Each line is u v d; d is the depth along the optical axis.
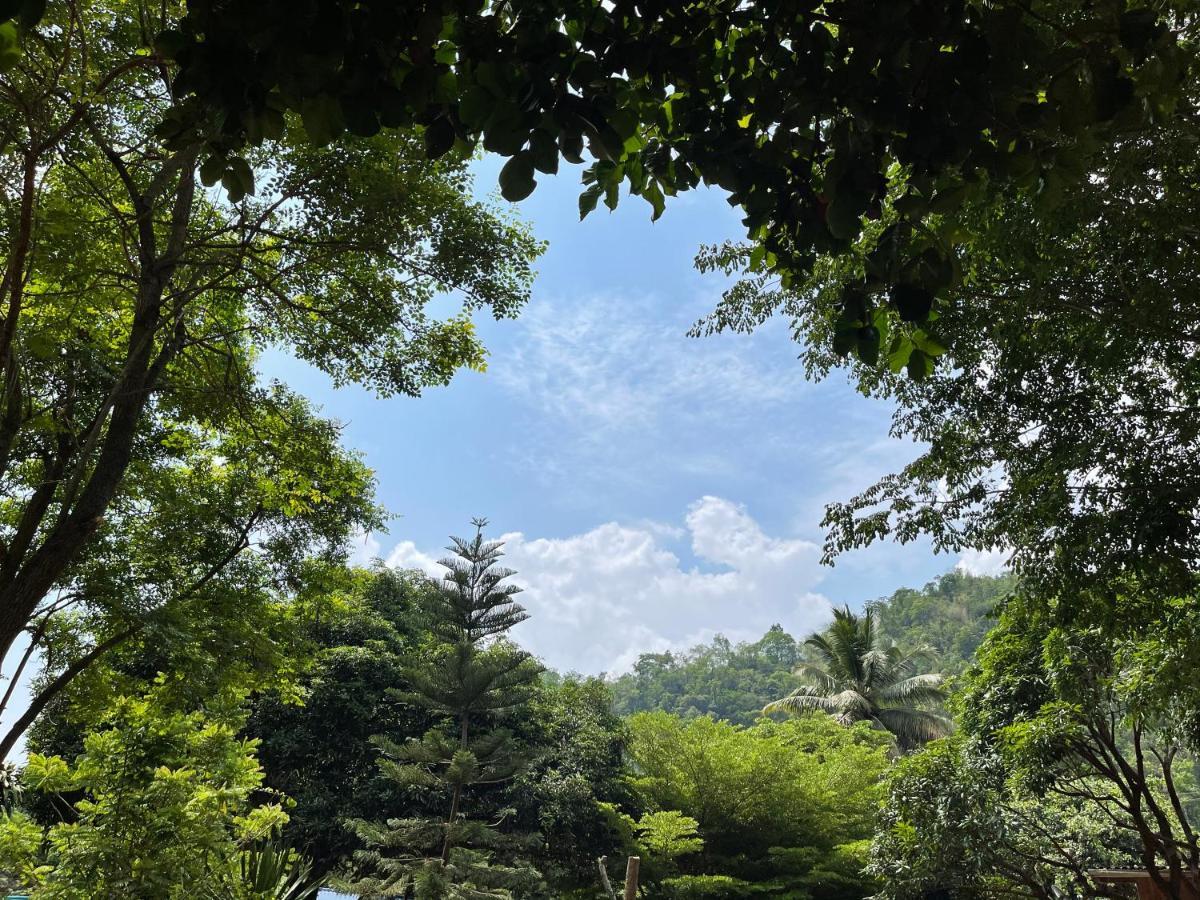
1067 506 6.64
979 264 6.71
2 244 6.54
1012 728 9.60
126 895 7.36
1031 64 1.60
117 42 7.29
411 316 9.58
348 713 17.48
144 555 8.85
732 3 1.92
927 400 7.88
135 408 7.75
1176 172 5.58
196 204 9.44
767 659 73.06
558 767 18.25
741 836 19.25
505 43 1.63
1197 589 6.56
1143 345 6.69
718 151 1.99
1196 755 8.45
